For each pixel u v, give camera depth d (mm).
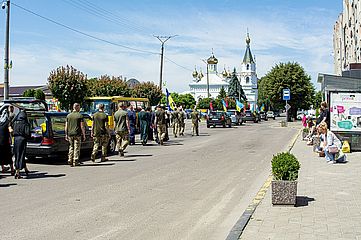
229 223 7598
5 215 8047
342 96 17922
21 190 10477
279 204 8398
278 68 70438
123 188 10758
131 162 15922
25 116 12445
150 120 25188
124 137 17688
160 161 16234
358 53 44656
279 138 28453
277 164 8523
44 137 15039
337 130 17922
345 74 26188
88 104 30875
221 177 12578
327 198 9062
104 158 16078
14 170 13320
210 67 142125
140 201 9289
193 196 9867
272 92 69938
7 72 27906
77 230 7074
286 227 6875
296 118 72562
